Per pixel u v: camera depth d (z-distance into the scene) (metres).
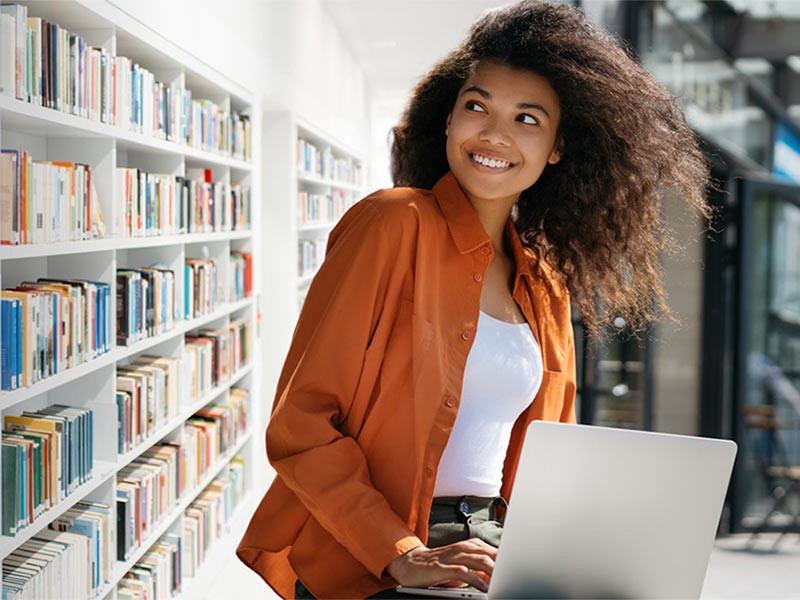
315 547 1.64
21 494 2.26
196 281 3.82
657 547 1.41
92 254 2.87
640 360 6.87
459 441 1.65
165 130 3.41
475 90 1.68
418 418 1.58
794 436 7.34
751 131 7.08
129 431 3.04
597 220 1.90
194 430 3.79
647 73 1.84
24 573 2.35
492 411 1.68
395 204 1.63
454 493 1.66
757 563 6.26
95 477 2.72
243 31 4.47
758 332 7.35
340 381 1.57
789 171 7.23
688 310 7.06
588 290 1.95
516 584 1.41
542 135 1.69
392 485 1.59
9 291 2.38
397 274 1.60
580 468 1.38
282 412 1.56
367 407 1.62
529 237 1.95
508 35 1.70
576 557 1.41
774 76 7.09
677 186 1.94
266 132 5.68
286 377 1.64
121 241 2.92
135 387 3.09
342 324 1.57
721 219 7.09
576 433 1.37
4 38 2.17
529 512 1.38
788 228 7.34
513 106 1.66
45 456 2.40
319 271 1.64
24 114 2.27
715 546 6.75
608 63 1.77
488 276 1.75
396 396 1.61
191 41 3.63
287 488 1.68
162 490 3.34
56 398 2.87
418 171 1.96
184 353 3.66
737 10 6.92
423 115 1.92
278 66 5.26
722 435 7.12
